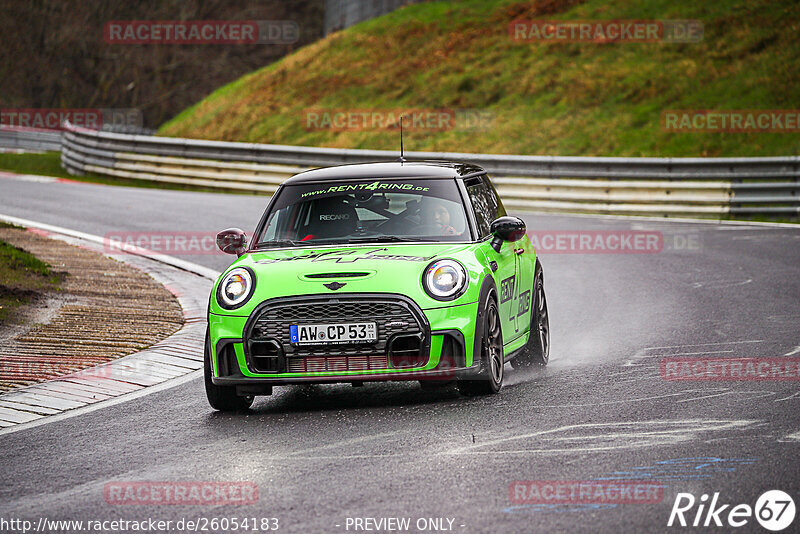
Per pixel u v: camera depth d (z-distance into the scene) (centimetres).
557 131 10962
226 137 13538
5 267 4391
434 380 2392
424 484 1772
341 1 18438
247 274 2481
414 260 2470
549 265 5291
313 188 2809
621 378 2667
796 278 4447
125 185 9762
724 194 7206
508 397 2484
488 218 2862
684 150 9875
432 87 13012
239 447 2122
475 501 1662
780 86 10562
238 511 1673
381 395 2623
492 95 12388
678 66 11594
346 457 1983
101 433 2309
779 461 1825
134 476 1934
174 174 9719
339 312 2378
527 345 2925
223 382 2419
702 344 3120
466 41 14088
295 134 12888
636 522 1540
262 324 2394
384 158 8688
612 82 11669
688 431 2070
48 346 3278
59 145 14512
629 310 3888
